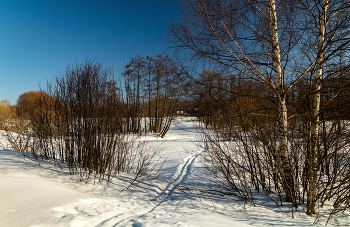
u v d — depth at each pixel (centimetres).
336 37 369
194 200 489
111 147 596
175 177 715
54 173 523
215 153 495
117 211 372
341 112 358
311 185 365
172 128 2681
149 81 2312
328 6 372
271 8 372
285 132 394
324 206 401
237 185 546
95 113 587
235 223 320
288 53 385
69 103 598
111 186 525
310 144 373
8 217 264
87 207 360
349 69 337
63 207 330
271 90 392
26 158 604
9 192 339
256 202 447
